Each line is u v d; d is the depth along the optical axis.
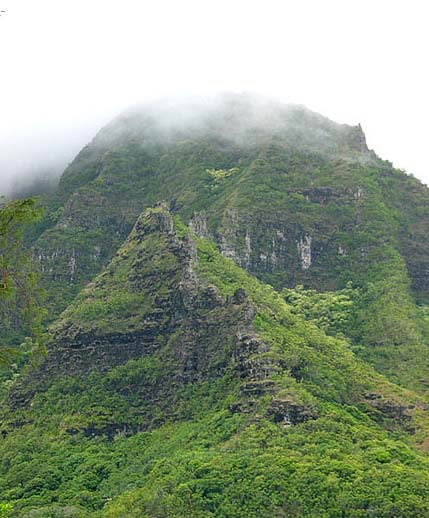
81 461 155.75
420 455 141.62
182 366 167.62
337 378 160.50
